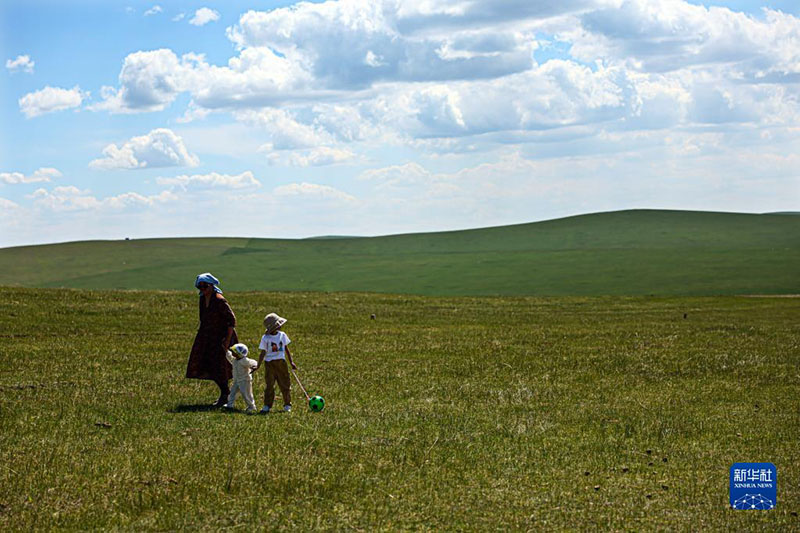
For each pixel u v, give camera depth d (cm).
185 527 812
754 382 1906
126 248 14812
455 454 1125
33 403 1464
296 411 1452
